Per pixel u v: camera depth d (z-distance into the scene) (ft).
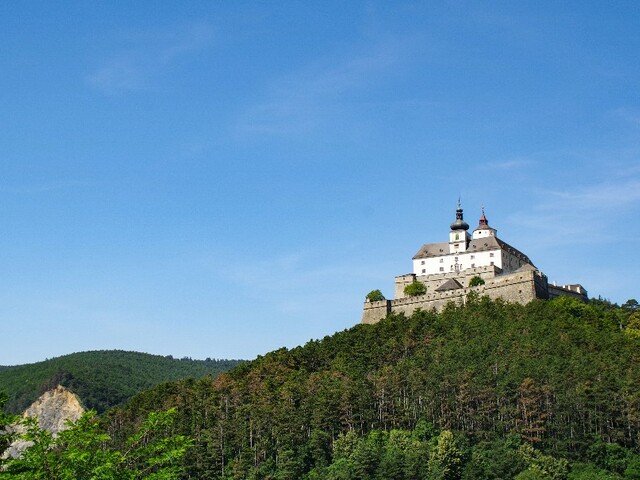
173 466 238.68
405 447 602.85
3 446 216.54
